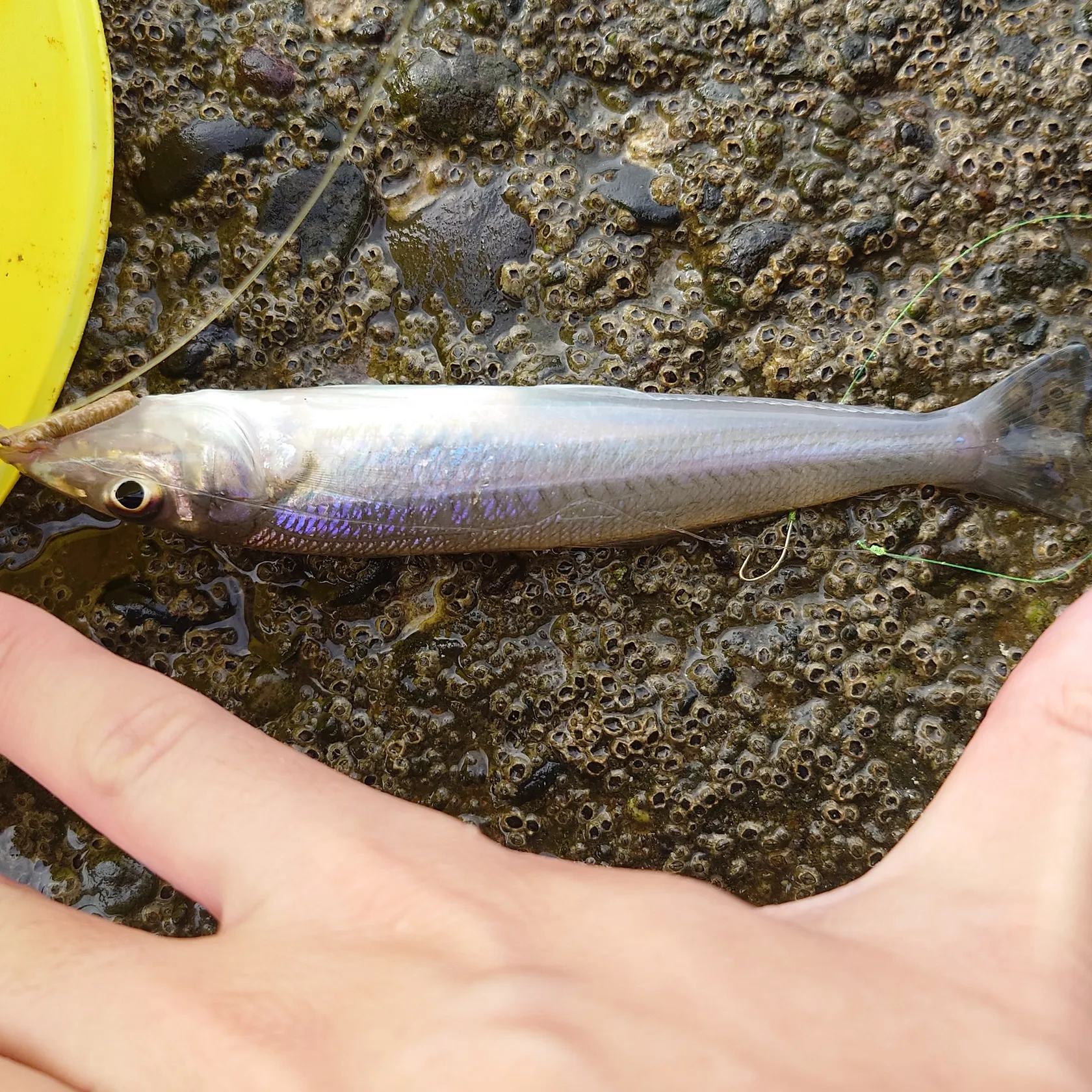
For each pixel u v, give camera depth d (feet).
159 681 0.43
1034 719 0.44
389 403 0.61
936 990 0.34
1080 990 0.36
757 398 0.62
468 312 0.63
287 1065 0.28
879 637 0.62
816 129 0.62
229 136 0.63
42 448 0.58
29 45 0.57
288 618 0.63
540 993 0.30
